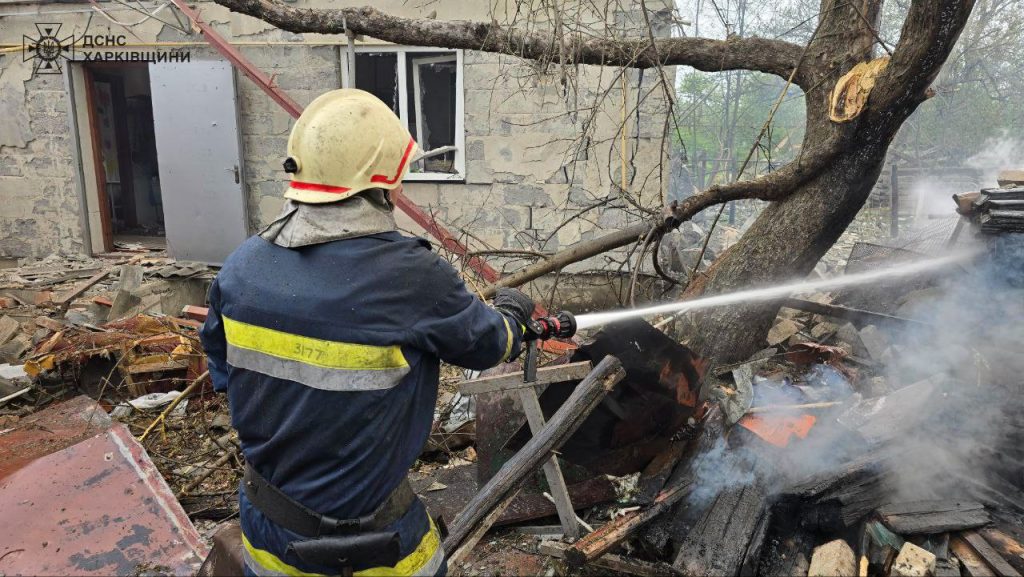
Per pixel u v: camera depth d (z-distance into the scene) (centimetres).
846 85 343
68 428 312
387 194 147
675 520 251
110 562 213
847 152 355
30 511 232
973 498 251
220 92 696
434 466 341
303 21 406
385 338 130
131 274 627
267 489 139
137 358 428
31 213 787
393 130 145
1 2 728
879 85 324
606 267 654
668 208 349
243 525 146
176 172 728
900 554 222
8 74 752
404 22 400
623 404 262
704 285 399
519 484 220
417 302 134
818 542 246
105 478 249
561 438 224
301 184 140
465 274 469
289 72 691
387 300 131
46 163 773
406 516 145
